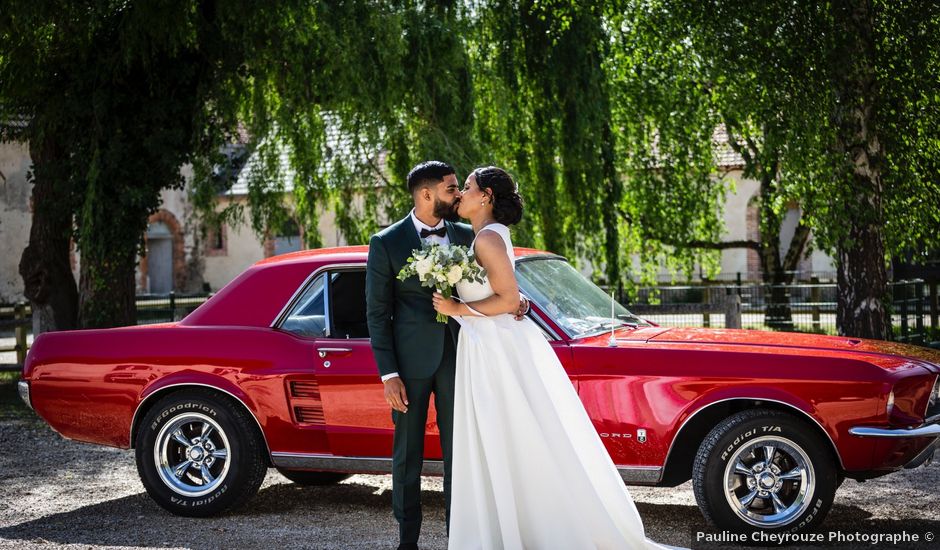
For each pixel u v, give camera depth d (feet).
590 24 43.04
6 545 16.38
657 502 19.17
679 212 51.21
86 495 20.86
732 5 31.32
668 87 42.98
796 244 67.36
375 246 14.65
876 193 32.35
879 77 31.32
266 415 17.74
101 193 38.83
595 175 44.60
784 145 31.81
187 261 117.91
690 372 15.69
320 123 40.22
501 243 13.91
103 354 18.81
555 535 13.76
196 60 40.29
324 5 36.81
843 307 33.40
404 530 14.70
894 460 15.17
